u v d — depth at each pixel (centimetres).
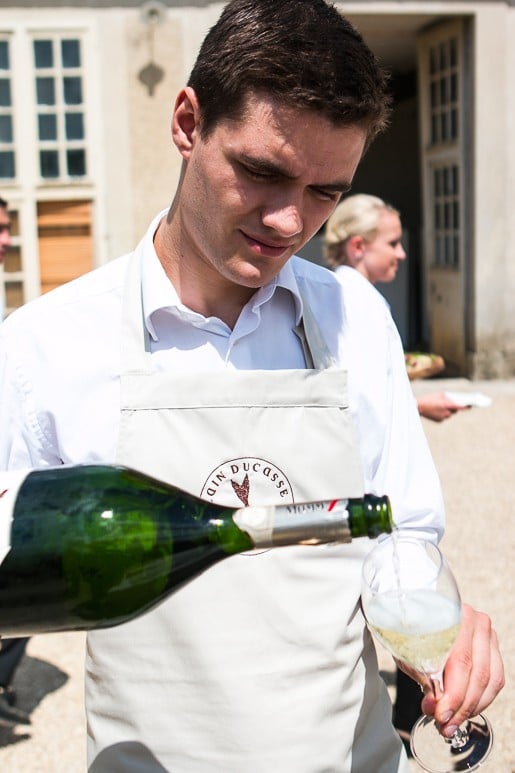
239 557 142
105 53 852
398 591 127
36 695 394
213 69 129
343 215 405
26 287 879
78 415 148
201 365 152
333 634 145
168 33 850
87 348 149
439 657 127
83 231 881
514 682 385
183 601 141
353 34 128
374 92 128
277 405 146
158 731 142
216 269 146
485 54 914
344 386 149
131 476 126
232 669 141
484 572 489
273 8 126
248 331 153
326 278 164
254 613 142
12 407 150
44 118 861
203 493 144
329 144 127
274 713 142
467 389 923
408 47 1098
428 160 1023
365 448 158
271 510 110
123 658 143
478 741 162
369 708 152
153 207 878
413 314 1211
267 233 133
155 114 863
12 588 118
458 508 593
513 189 935
